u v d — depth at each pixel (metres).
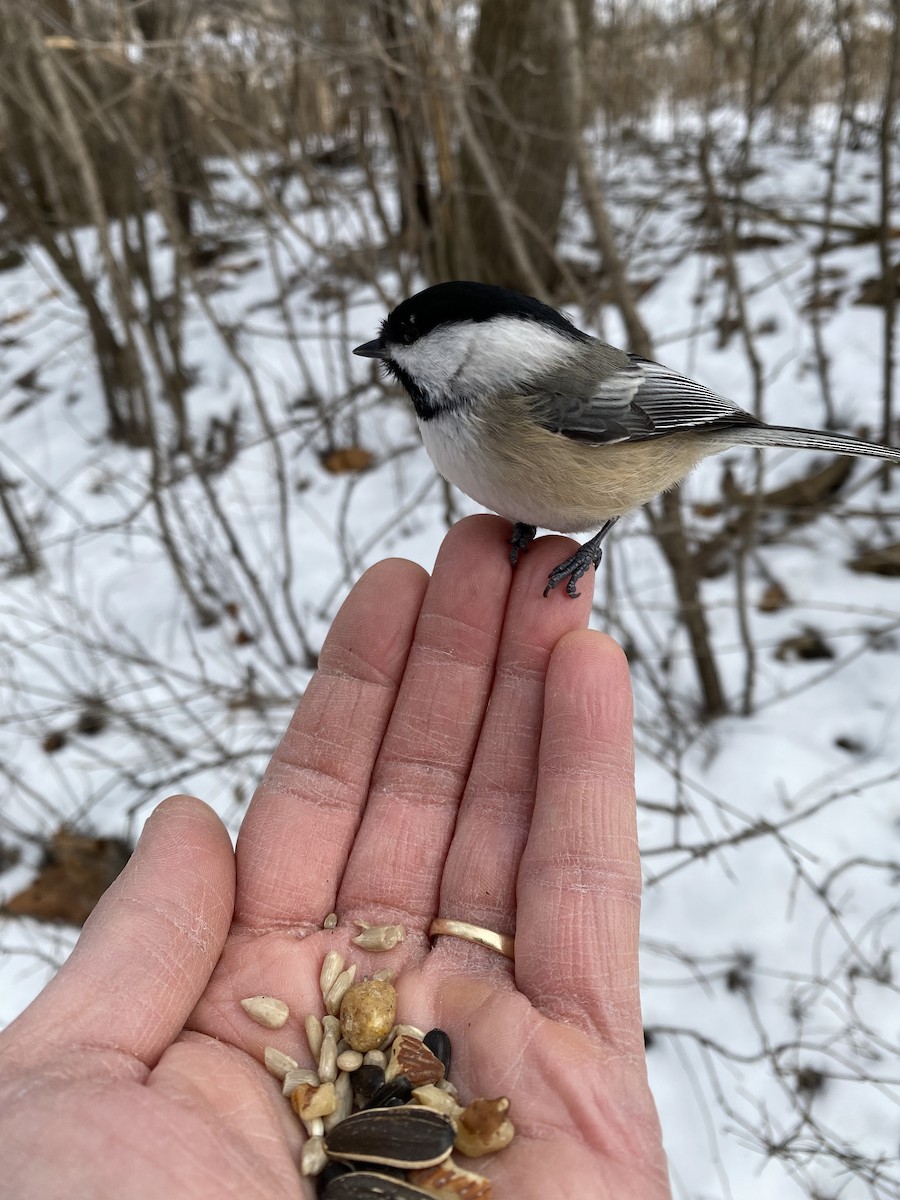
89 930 0.14
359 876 0.17
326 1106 0.13
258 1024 0.15
